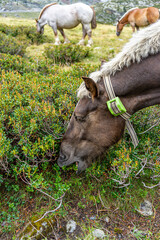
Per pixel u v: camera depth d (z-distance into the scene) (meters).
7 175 2.12
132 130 2.04
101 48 8.48
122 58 1.82
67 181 2.25
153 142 2.59
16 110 2.26
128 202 2.11
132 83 1.82
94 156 2.11
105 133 1.93
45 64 4.42
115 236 1.81
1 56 4.55
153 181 2.35
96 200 2.10
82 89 1.84
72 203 2.09
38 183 1.81
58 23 9.30
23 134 2.13
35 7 103.56
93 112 1.85
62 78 3.17
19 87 2.80
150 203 2.12
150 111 3.09
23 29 9.99
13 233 1.78
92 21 9.65
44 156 2.17
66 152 2.11
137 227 1.90
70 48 6.64
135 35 1.88
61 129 2.36
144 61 1.80
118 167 2.00
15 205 2.02
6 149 1.88
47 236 1.79
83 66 3.93
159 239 1.78
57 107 2.61
